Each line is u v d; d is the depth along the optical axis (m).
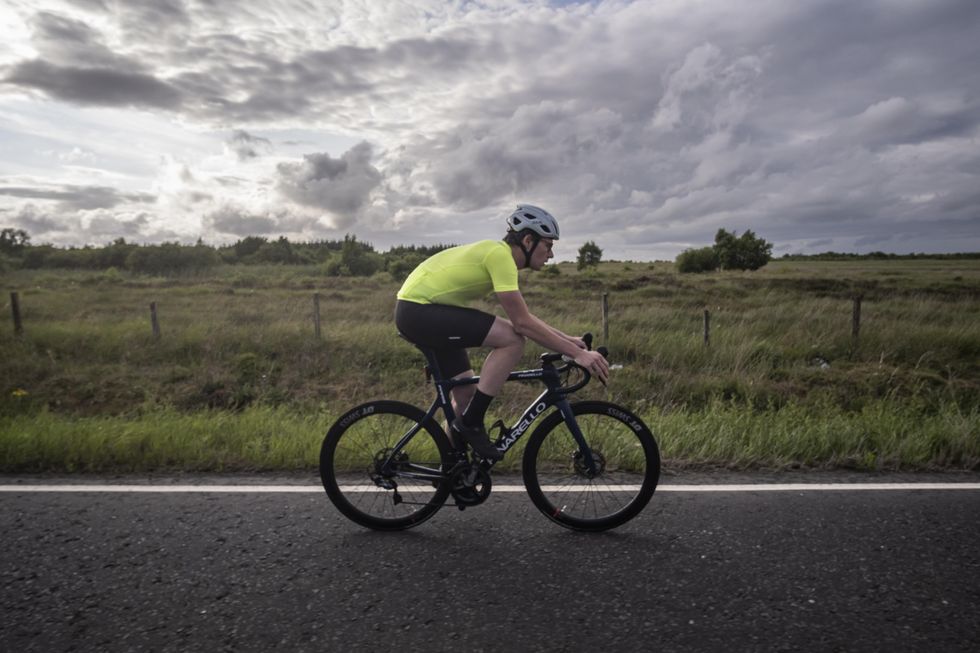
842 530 2.90
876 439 4.36
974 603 2.25
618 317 12.86
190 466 4.03
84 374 8.53
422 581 2.46
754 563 2.58
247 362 8.72
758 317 12.79
